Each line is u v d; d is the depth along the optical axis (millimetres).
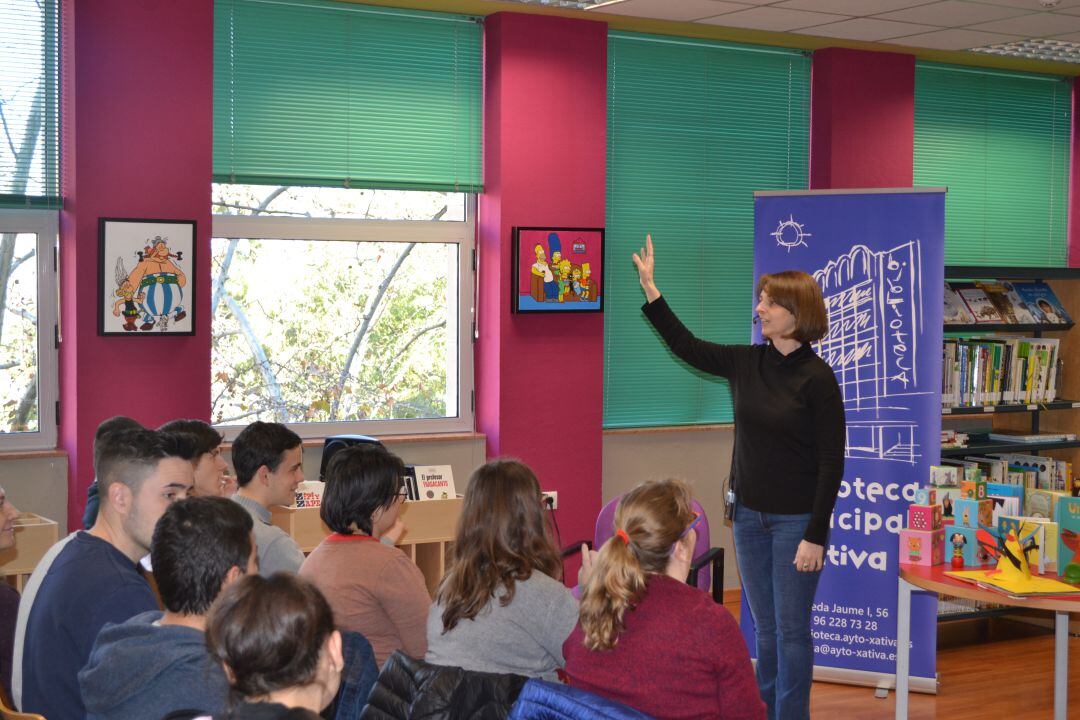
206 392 4961
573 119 5703
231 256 5301
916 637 4945
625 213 6145
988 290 5906
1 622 2748
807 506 3814
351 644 2686
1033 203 7328
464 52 5668
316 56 5352
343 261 5562
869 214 4855
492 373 5684
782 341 3844
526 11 5543
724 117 6375
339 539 2904
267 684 1498
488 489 2533
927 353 4773
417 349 5766
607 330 6133
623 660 2301
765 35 6125
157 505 2379
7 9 4637
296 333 5473
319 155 5383
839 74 6387
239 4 5176
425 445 5609
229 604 1523
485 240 5738
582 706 2008
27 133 4703
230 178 5184
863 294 4871
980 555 3869
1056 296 6055
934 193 4754
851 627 4988
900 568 3852
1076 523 3695
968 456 6133
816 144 6547
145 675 1866
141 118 4758
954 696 4922
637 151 6152
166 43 4793
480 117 5719
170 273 4809
